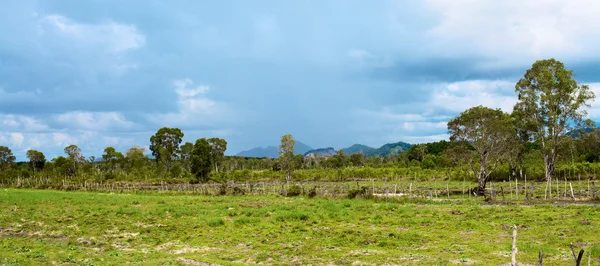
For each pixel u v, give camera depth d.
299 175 98.19
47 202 47.31
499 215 30.30
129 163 149.00
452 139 57.97
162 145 144.38
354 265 18.41
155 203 46.44
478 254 19.52
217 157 133.75
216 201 48.06
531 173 75.62
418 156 144.62
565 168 74.31
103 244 24.84
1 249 22.84
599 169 72.75
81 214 36.44
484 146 54.81
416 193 55.78
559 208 33.59
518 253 19.34
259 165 156.00
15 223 32.34
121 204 45.12
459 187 64.56
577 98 60.19
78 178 100.56
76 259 20.50
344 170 97.31
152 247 23.81
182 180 103.06
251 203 44.62
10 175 111.50
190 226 29.80
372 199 45.44
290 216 31.72
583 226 24.88
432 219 29.86
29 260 19.80
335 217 31.97
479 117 55.16
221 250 22.33
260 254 20.91
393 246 22.03
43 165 138.75
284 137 96.56
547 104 61.97
